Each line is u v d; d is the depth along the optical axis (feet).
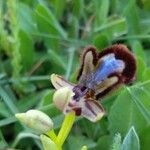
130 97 0.22
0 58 0.28
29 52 0.28
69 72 0.27
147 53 0.29
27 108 0.26
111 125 0.22
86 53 0.19
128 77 0.19
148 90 0.23
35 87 0.27
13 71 0.27
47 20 0.29
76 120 0.24
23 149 0.24
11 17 0.27
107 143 0.22
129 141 0.19
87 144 0.23
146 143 0.22
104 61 0.19
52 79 0.19
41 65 0.29
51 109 0.23
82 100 0.18
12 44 0.27
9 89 0.27
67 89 0.17
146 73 0.25
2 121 0.24
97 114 0.18
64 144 0.23
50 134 0.18
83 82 0.19
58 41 0.29
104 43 0.28
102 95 0.19
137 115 0.22
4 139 0.24
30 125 0.17
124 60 0.19
